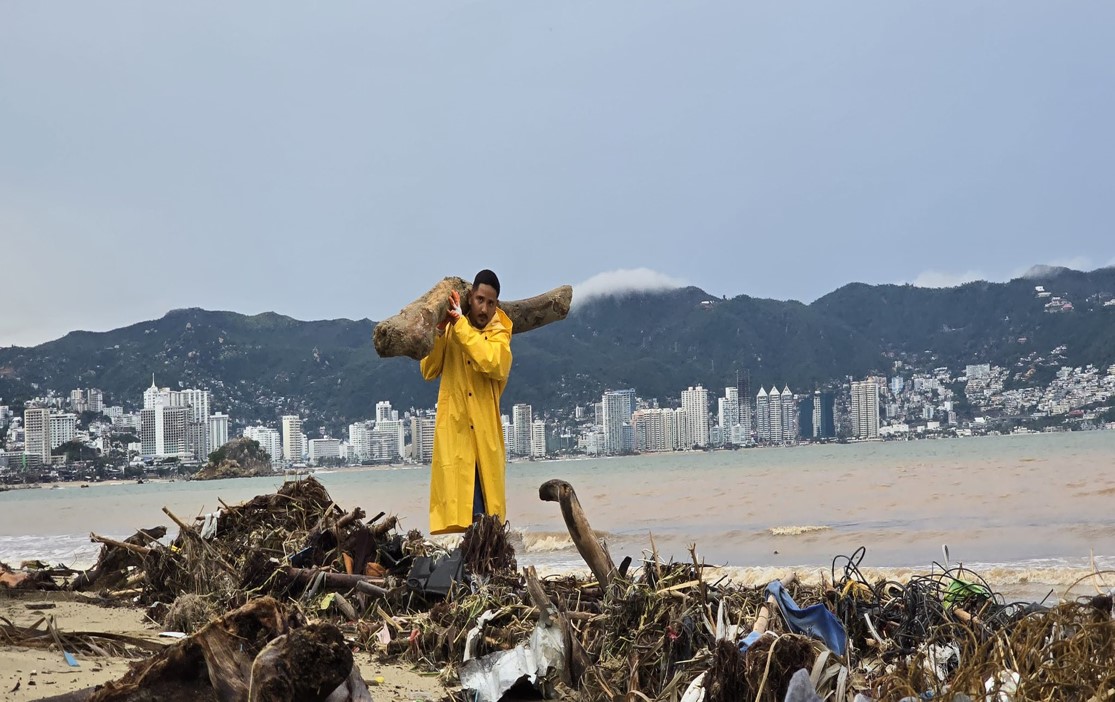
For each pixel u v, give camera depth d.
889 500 24.08
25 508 43.34
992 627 5.04
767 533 16.78
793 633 4.35
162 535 9.41
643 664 4.61
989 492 25.23
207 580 7.21
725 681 3.75
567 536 15.85
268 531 8.14
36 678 4.33
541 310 7.47
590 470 72.12
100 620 6.92
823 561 12.72
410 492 38.75
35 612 7.34
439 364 7.09
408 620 5.98
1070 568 10.52
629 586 5.35
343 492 40.56
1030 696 3.57
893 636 5.20
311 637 3.03
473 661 4.75
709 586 5.31
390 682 4.99
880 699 3.88
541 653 4.66
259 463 149.38
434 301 6.63
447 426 6.94
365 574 7.09
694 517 21.16
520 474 74.38
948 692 3.63
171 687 3.31
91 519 30.19
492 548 6.45
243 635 3.39
